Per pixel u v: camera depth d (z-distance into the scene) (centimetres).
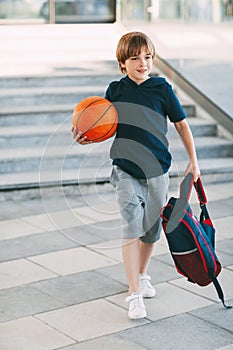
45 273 488
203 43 884
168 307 429
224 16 852
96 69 970
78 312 421
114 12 1198
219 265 417
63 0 1176
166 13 943
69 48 1005
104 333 392
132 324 404
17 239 564
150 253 440
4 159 733
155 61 965
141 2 998
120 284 467
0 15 1145
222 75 856
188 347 375
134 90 408
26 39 1015
